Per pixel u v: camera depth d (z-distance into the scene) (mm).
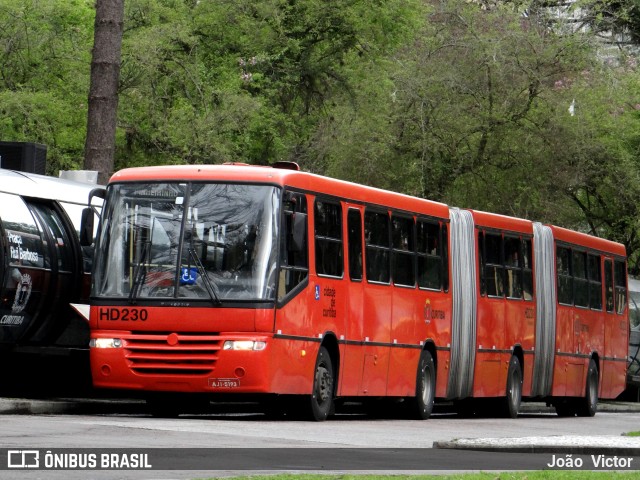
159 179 31375
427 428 33656
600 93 60906
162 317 30500
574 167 59750
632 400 70688
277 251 30578
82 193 37750
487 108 58281
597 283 53781
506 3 60469
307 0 71625
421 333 38375
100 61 46312
